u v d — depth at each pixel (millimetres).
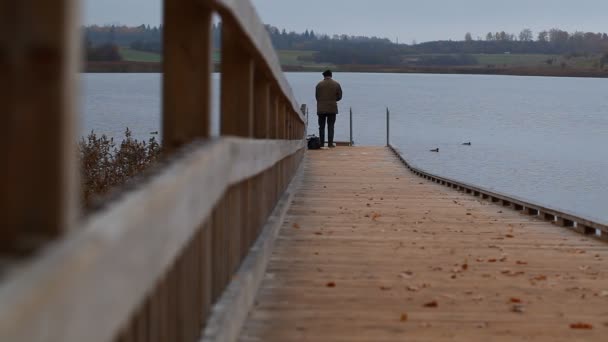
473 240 17250
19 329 2674
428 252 15508
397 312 10625
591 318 10562
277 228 16562
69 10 3340
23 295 2715
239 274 10297
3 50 3182
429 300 11352
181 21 7617
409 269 13633
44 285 2873
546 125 109125
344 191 27797
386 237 17312
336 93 50312
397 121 106875
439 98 171375
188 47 7617
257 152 11977
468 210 23000
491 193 25547
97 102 77438
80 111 4066
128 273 4043
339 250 15414
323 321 10094
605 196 44219
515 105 153500
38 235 3500
